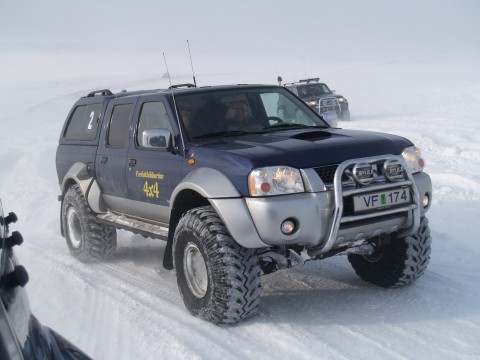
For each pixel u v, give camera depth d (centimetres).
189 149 456
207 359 359
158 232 506
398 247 464
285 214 384
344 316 426
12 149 1822
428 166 1079
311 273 548
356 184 402
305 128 513
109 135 585
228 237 404
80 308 474
